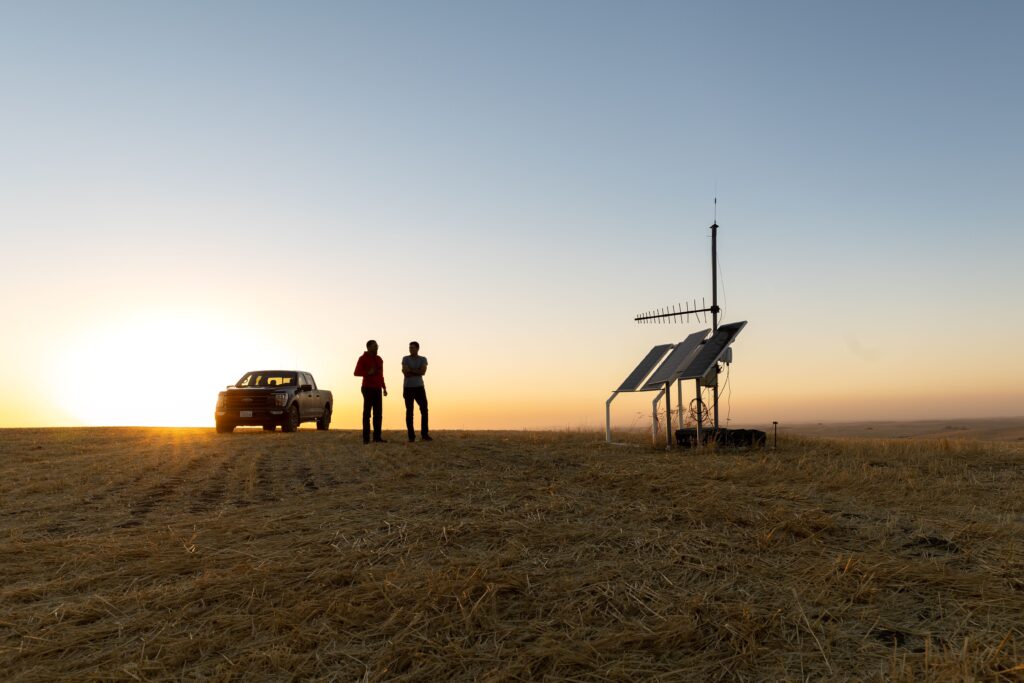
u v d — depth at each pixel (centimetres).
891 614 352
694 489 696
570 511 602
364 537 529
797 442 1258
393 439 1548
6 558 500
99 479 916
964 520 563
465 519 572
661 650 315
